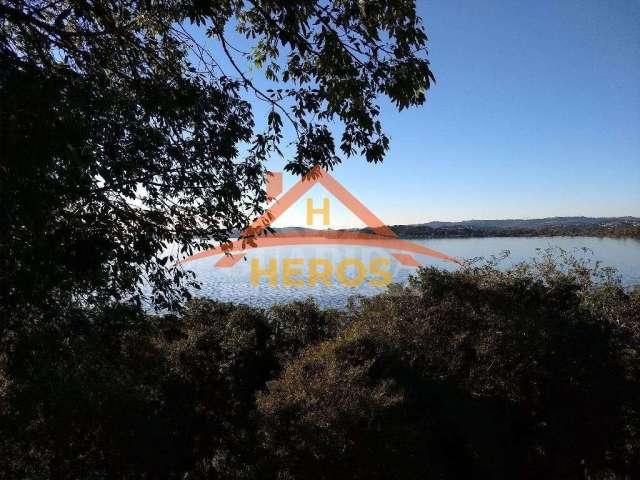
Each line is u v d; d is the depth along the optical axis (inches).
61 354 179.2
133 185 193.3
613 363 410.0
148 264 201.5
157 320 381.1
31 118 124.2
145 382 343.3
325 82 209.8
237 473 357.4
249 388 432.8
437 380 344.5
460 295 442.0
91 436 263.1
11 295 145.4
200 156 215.5
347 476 244.5
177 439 354.9
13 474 245.6
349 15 180.7
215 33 213.2
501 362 382.0
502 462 350.3
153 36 223.1
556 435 373.4
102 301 183.2
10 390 223.5
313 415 252.4
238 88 223.9
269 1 196.9
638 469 418.6
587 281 532.1
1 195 127.0
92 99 165.2
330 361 308.8
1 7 155.8
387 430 257.0
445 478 302.0
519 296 468.8
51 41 174.2
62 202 155.1
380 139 215.6
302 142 221.9
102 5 188.4
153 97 178.5
